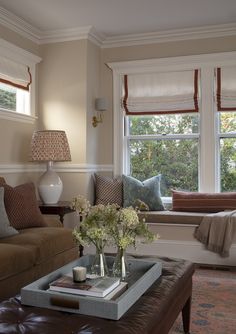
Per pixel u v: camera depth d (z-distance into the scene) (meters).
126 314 1.56
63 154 4.16
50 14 4.12
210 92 4.58
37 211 3.38
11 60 4.21
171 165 4.82
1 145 4.04
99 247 2.04
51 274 1.92
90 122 4.68
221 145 4.61
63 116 4.66
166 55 4.75
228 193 4.32
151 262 2.16
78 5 3.91
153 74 4.80
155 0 3.81
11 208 3.19
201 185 4.62
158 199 4.48
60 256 3.07
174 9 4.02
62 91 4.67
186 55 4.65
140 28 4.55
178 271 2.17
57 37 4.65
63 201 4.50
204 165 4.60
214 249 3.88
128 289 1.69
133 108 4.87
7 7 3.92
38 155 4.12
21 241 2.79
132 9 4.02
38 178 4.69
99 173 4.93
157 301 1.71
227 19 4.28
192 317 2.57
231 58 4.48
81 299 1.57
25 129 4.49
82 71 4.58
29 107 4.59
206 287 3.21
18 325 1.45
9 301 1.70
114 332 1.38
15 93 4.41
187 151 4.75
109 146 4.97
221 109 4.53
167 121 4.83
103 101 4.73
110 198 4.57
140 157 4.94
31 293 1.66
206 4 3.90
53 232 3.08
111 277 1.91
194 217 4.03
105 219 1.98
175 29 4.57
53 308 1.61
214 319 2.54
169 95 4.73
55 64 4.70
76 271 1.77
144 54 4.83
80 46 4.59
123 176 4.64
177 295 2.00
